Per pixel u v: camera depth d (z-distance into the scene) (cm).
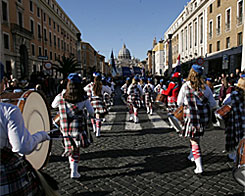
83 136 341
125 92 1167
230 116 405
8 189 155
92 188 327
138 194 308
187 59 4222
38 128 249
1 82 169
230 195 302
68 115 337
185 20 4222
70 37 5569
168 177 359
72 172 355
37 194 178
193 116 348
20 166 166
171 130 679
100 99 614
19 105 211
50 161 436
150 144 538
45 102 272
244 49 1244
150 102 989
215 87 1005
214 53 2908
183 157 446
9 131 157
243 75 403
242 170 200
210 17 3055
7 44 2491
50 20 4022
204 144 531
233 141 404
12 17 2614
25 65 2944
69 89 338
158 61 7569
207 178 353
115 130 693
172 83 643
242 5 2277
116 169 393
